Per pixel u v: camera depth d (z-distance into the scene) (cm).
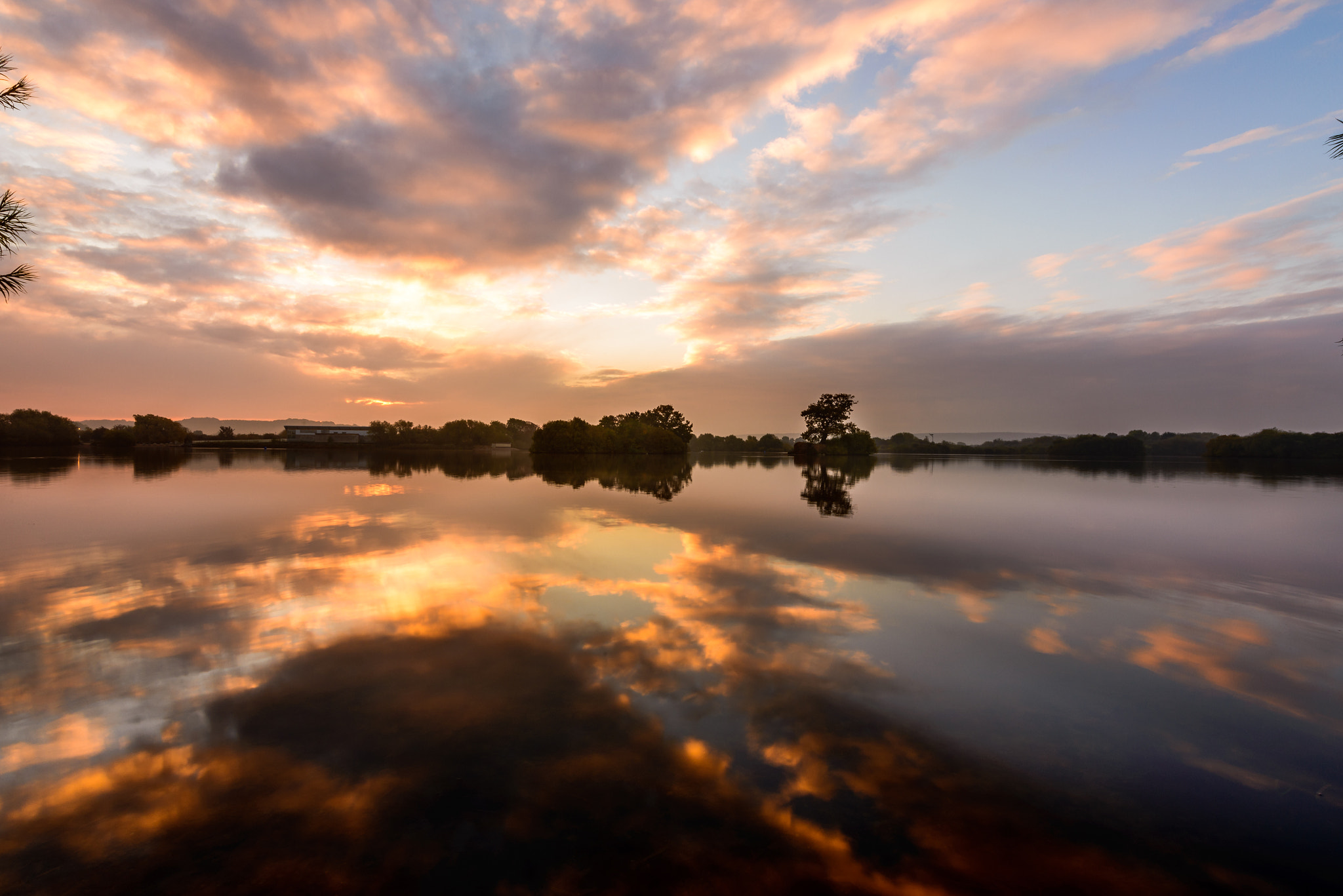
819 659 460
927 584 696
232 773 298
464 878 231
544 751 322
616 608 592
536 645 485
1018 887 229
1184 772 309
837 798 283
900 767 311
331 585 665
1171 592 669
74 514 1195
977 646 494
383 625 532
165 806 271
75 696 383
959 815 271
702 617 565
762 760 316
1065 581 717
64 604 585
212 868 234
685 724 354
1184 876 234
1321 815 273
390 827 259
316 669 430
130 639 489
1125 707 385
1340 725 362
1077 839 255
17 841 246
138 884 225
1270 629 545
